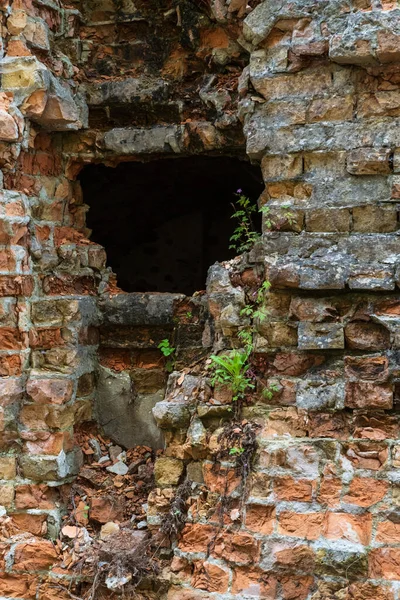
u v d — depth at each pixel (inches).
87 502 157.2
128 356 170.7
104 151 171.3
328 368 142.6
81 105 168.4
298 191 142.9
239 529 136.6
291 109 142.0
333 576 130.3
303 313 141.6
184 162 201.6
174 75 169.2
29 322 157.8
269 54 144.0
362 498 133.9
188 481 147.2
